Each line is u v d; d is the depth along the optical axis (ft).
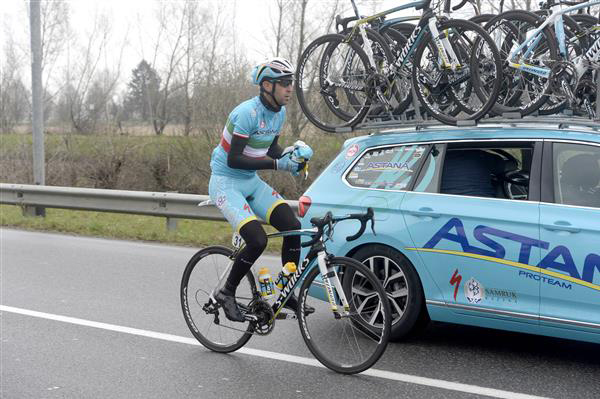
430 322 20.10
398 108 20.38
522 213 15.99
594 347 17.52
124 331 19.60
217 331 17.78
